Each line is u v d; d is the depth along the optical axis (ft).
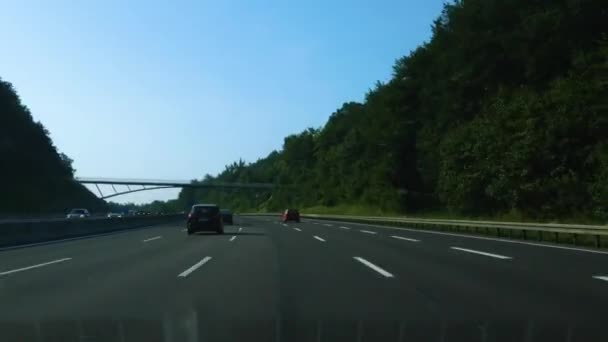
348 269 52.03
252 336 26.40
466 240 92.12
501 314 31.19
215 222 118.11
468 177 165.68
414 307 33.45
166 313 31.89
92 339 26.17
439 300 35.76
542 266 53.06
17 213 310.24
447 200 183.21
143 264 57.16
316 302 35.24
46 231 102.12
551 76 160.97
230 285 42.45
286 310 32.63
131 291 39.75
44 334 27.14
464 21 196.24
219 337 26.27
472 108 195.00
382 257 63.00
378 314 31.37
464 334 26.68
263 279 45.65
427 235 108.47
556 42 156.04
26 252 72.74
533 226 92.12
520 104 150.92
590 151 133.80
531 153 139.95
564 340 25.54
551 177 139.64
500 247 76.28
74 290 40.37
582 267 52.11
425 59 252.83
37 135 398.42
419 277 46.26
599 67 134.41
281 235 110.93
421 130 236.02
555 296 36.91
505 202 160.97
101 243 89.76
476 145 161.68
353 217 225.35
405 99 257.14
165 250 74.90
